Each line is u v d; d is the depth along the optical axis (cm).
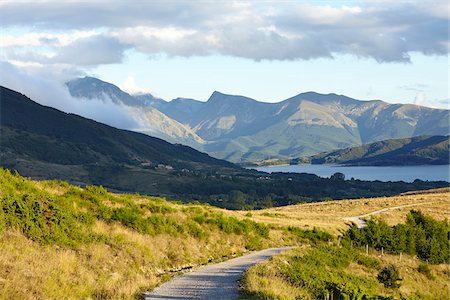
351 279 2980
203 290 1908
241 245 3684
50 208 2205
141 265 2267
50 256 1777
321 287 2134
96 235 2273
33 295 1392
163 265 2475
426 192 16162
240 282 2069
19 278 1443
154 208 3356
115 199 3256
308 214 9212
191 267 2608
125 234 2552
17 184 2383
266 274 2220
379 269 3834
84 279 1703
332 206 11381
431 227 5666
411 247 4959
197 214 3750
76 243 2056
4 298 1298
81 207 2692
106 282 1753
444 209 10081
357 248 4459
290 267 2488
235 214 5703
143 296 1753
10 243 1722
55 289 1480
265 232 4431
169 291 1873
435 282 4259
